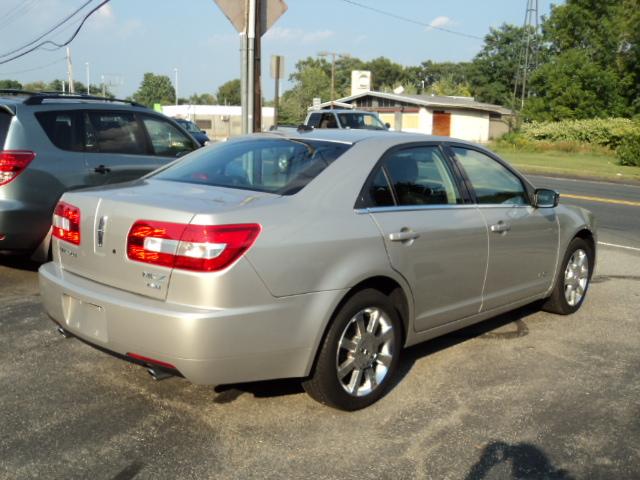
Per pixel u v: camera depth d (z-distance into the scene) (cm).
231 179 390
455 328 455
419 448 338
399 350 401
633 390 420
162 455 323
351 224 365
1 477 300
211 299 314
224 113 6969
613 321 570
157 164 733
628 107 4462
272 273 328
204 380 322
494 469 320
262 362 332
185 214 321
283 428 355
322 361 355
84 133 672
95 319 346
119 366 433
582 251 588
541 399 402
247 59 828
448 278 428
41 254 643
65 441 334
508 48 7269
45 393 390
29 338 480
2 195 608
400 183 408
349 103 5191
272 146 417
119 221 343
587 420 375
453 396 403
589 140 3878
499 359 470
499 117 5284
